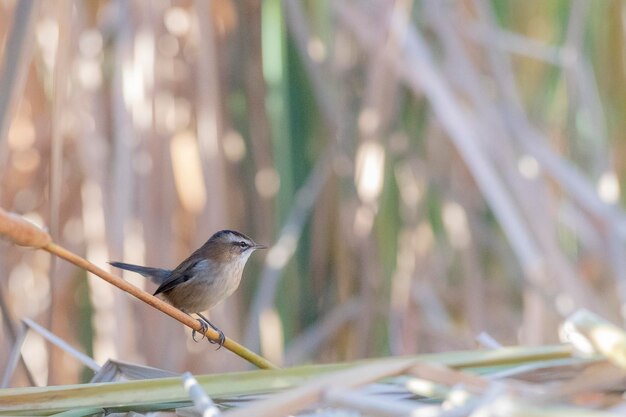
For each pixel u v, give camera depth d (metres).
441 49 10.76
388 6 9.60
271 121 10.20
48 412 4.89
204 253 8.50
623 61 10.52
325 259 10.78
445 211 10.93
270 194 10.49
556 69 10.76
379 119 9.86
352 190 10.64
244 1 10.34
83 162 8.93
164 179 8.81
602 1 10.60
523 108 10.56
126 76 8.72
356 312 10.48
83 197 9.43
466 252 10.84
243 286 11.02
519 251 8.75
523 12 10.89
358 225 10.25
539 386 4.44
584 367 4.79
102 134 9.17
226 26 10.11
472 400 3.75
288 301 10.55
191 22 8.99
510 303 11.19
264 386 4.98
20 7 4.96
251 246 8.77
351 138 10.66
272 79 9.98
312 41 10.45
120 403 4.97
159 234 8.80
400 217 10.88
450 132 8.89
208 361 9.73
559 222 10.83
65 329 9.96
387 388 4.78
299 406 3.82
